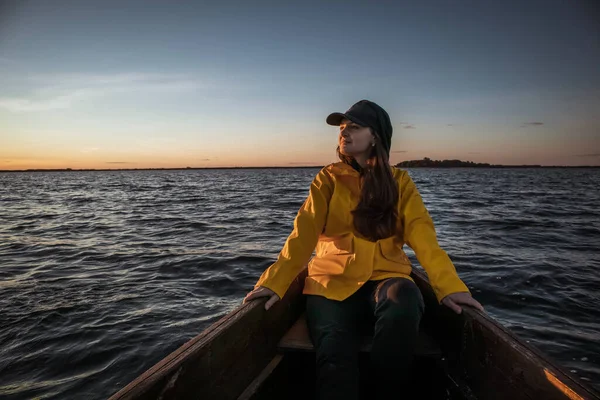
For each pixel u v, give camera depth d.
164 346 3.83
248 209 18.16
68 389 3.18
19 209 19.77
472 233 10.00
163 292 5.42
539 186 42.94
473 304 1.52
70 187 49.69
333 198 1.80
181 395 1.09
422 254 1.67
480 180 63.59
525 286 5.31
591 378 3.08
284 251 1.72
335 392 1.44
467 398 1.44
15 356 3.69
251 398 1.45
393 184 1.74
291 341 1.77
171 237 10.21
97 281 6.02
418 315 1.46
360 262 1.70
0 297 5.26
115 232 11.30
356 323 1.66
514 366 1.18
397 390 1.51
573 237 9.36
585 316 4.29
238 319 1.41
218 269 6.63
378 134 1.74
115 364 3.54
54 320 4.47
